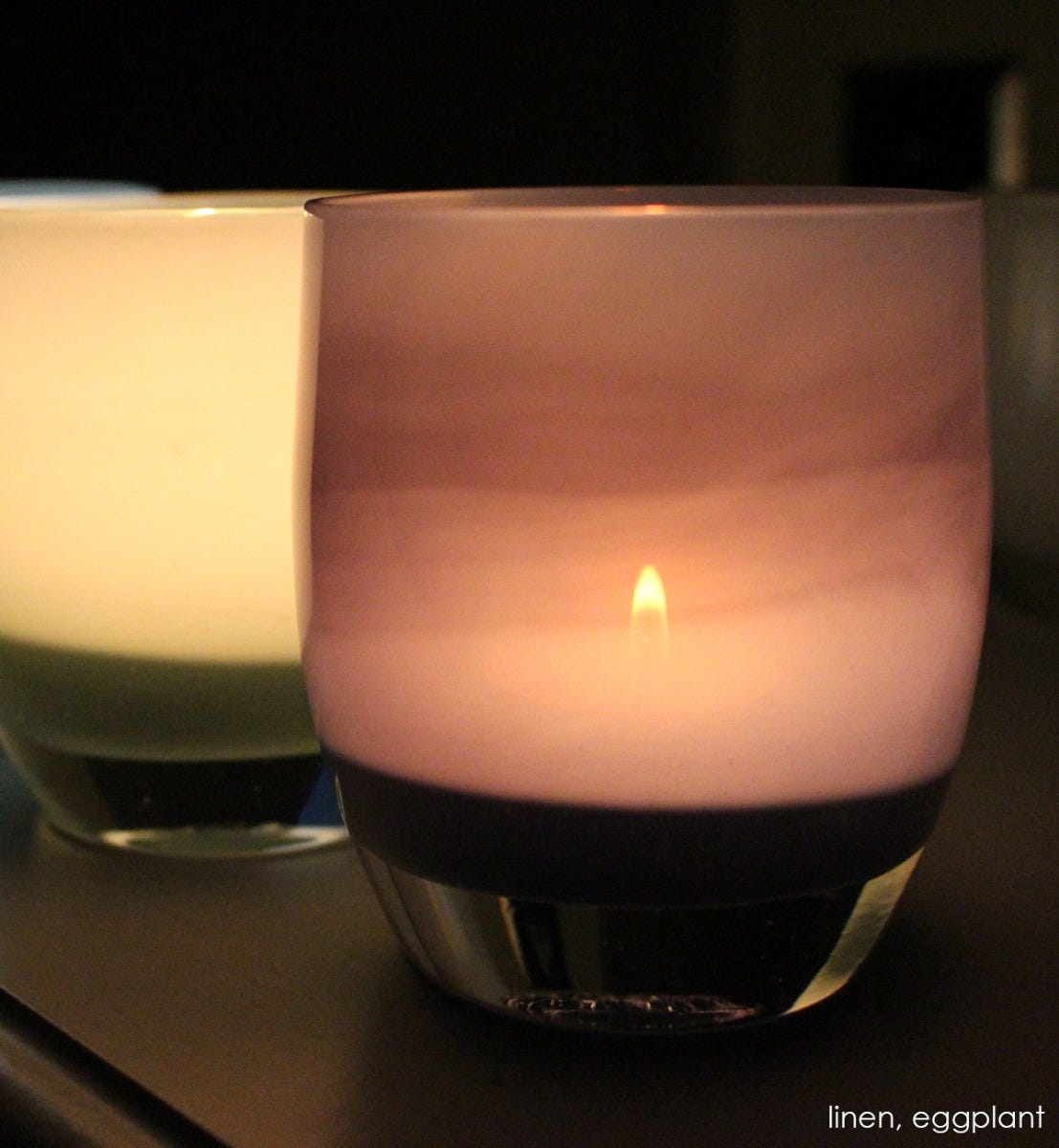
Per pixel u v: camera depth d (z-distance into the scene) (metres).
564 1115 0.31
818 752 0.30
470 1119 0.31
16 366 0.36
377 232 0.30
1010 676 0.46
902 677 0.31
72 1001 0.34
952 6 0.75
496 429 0.30
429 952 0.33
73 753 0.38
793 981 0.32
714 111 0.82
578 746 0.30
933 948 0.35
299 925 0.36
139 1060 0.32
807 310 0.29
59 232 0.36
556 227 0.29
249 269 0.36
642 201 0.34
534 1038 0.33
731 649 0.30
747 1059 0.32
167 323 0.36
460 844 0.31
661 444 0.29
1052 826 0.39
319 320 0.31
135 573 0.37
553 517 0.30
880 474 0.30
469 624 0.30
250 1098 0.31
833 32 0.78
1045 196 0.44
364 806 0.32
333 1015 0.33
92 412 0.36
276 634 0.37
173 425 0.36
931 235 0.30
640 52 0.85
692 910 0.31
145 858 0.39
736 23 0.79
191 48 0.91
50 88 0.91
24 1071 0.32
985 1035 0.32
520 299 0.29
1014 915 0.36
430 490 0.30
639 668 0.30
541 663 0.30
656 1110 0.31
